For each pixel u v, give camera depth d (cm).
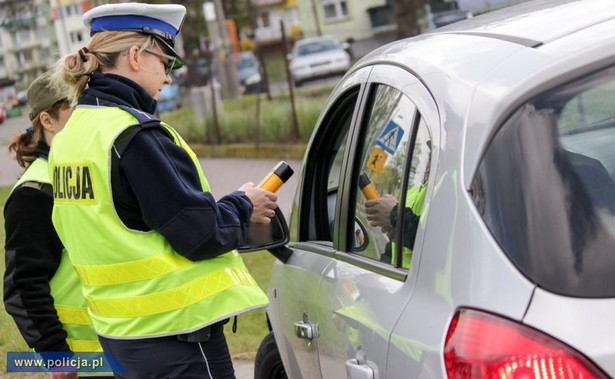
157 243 301
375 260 286
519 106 221
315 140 382
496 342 203
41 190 356
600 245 206
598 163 217
